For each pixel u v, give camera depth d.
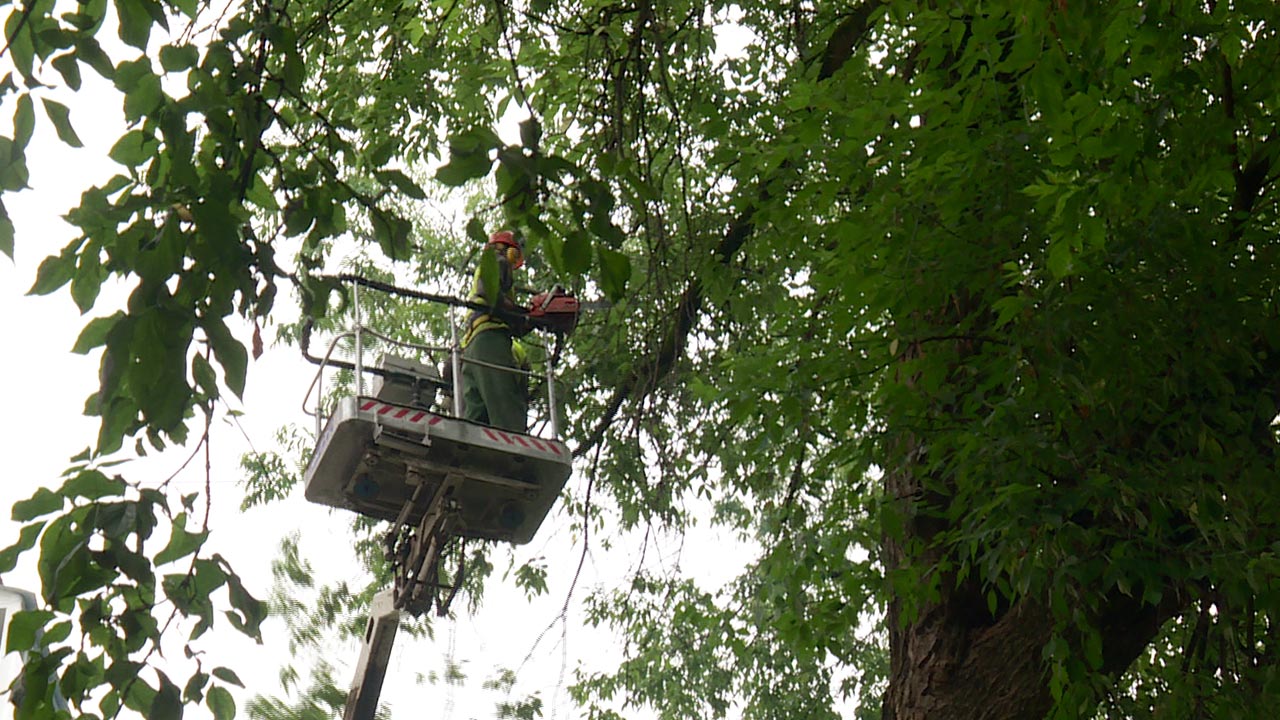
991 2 7.53
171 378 4.26
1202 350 7.87
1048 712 8.70
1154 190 7.76
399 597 11.32
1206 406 7.95
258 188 5.14
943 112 8.48
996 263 8.41
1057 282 7.75
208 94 4.71
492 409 12.53
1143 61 7.62
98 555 4.39
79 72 4.37
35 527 4.46
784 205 9.95
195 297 4.50
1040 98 7.36
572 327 13.05
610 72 7.88
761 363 9.25
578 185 4.46
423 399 12.88
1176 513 8.35
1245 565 7.48
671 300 10.03
